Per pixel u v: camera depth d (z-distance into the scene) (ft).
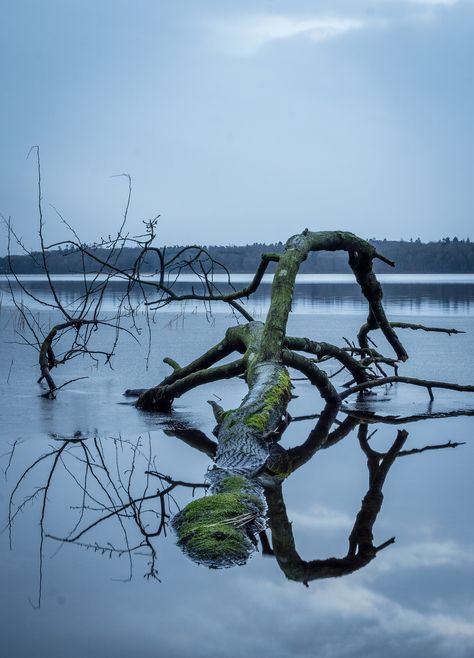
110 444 23.34
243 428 22.47
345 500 17.35
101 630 10.43
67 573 12.69
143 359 42.86
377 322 34.83
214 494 17.71
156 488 18.57
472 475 19.47
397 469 20.25
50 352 33.14
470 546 14.06
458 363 40.40
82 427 25.71
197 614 10.95
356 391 31.86
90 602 11.41
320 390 30.04
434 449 22.70
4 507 16.74
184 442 23.77
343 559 13.51
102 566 13.05
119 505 17.03
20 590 11.86
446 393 33.04
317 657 9.60
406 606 11.39
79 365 40.96
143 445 23.31
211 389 34.83
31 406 29.43
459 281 195.31
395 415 28.30
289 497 17.76
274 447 23.38
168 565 13.10
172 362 32.42
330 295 113.70
